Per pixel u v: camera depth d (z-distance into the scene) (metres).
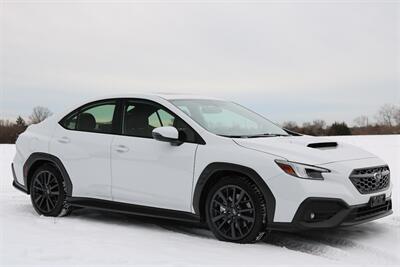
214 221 5.35
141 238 5.39
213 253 4.75
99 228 5.91
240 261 4.47
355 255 4.81
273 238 5.46
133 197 5.94
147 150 5.85
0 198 8.31
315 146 5.60
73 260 4.40
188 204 5.52
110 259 4.44
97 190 6.25
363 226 5.97
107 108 6.45
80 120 6.65
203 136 5.56
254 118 6.56
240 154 5.21
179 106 5.98
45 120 7.10
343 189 4.91
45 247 4.86
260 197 5.07
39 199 6.81
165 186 5.69
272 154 5.11
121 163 6.04
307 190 4.84
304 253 4.79
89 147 6.35
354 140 23.55
